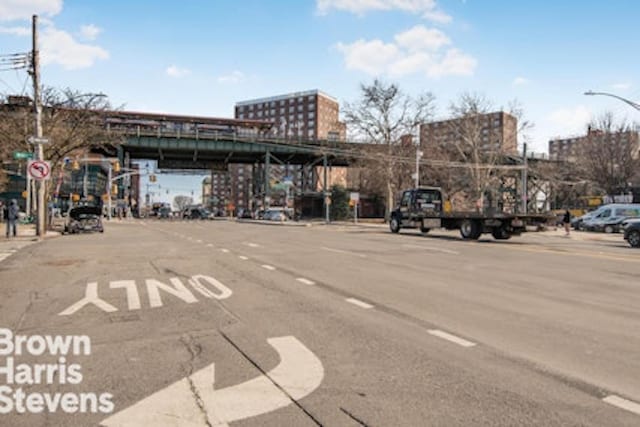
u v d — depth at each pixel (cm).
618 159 5666
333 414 399
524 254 1664
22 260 1456
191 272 1188
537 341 606
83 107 3338
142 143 7419
